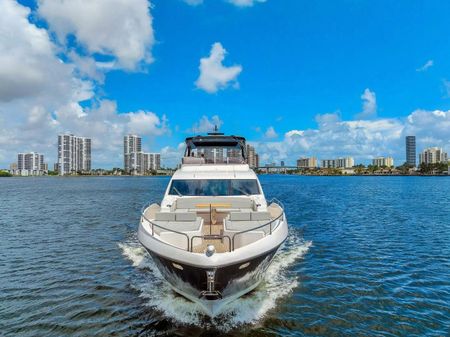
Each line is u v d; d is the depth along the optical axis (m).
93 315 8.59
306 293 9.82
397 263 12.76
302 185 81.31
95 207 31.97
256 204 11.05
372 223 21.61
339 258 13.43
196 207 11.13
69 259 13.47
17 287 10.53
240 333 7.62
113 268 12.23
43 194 51.62
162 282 10.55
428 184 85.12
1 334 7.77
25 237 17.70
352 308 8.92
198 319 8.19
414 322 8.23
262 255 8.14
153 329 7.82
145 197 44.00
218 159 15.70
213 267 7.32
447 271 11.83
